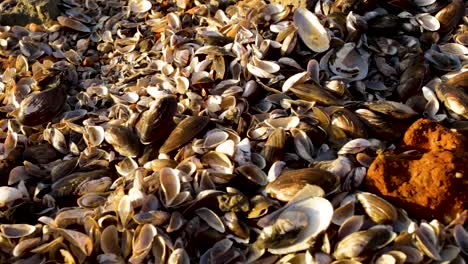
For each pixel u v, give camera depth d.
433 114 0.58
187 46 0.69
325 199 0.47
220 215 0.49
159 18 0.80
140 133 0.58
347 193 0.49
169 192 0.51
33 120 0.63
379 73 0.64
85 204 0.53
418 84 0.61
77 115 0.66
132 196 0.50
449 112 0.57
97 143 0.59
